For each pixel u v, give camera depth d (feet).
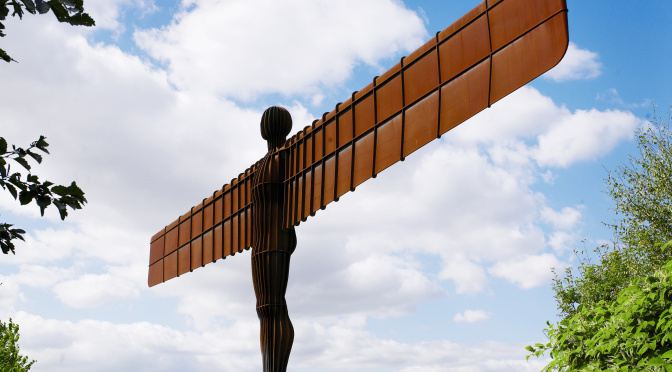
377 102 45.73
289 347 50.70
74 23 13.64
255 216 53.72
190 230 67.51
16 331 85.71
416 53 43.14
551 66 34.71
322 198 48.98
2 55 13.57
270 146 56.13
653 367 21.30
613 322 23.26
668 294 22.50
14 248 14.99
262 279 51.60
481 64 38.75
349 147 47.60
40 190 14.28
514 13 37.06
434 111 41.34
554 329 26.71
